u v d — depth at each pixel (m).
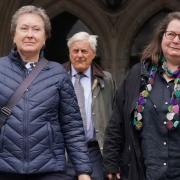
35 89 3.33
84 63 4.74
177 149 3.54
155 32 3.77
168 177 3.54
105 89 4.84
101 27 10.28
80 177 3.47
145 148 3.59
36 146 3.26
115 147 3.93
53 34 10.52
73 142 3.48
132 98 3.71
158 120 3.57
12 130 3.25
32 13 3.45
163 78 3.65
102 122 4.75
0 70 3.37
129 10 10.16
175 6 10.12
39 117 3.29
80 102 4.72
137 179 3.65
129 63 10.32
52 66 3.44
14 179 3.30
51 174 3.33
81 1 10.30
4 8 9.98
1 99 3.30
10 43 10.11
